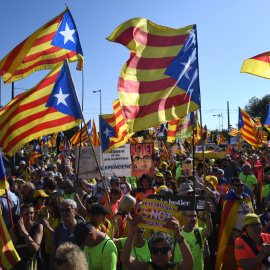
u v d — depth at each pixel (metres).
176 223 3.47
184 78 5.86
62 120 6.40
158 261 3.55
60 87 6.46
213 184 8.57
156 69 5.82
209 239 7.75
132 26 5.83
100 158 8.77
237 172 13.05
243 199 6.96
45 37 7.08
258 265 4.44
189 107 5.79
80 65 7.35
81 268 2.86
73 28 7.31
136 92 5.70
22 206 5.41
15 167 14.20
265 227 5.80
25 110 6.40
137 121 5.62
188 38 6.02
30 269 5.21
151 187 8.52
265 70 6.18
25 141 6.34
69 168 11.38
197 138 16.30
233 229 6.86
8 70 6.73
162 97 5.73
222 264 6.79
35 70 7.16
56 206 6.27
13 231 5.21
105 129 9.80
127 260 3.57
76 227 4.10
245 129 16.00
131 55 5.79
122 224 5.84
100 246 4.07
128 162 9.70
